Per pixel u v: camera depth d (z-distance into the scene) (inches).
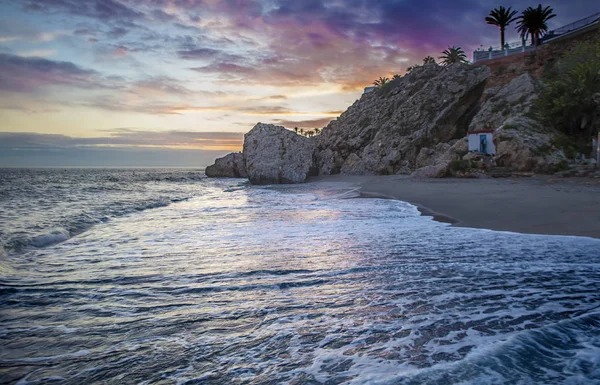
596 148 1082.7
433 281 221.9
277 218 552.4
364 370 118.4
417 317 165.2
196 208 735.7
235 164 2770.7
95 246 366.3
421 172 1307.8
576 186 757.3
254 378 117.3
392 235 388.8
